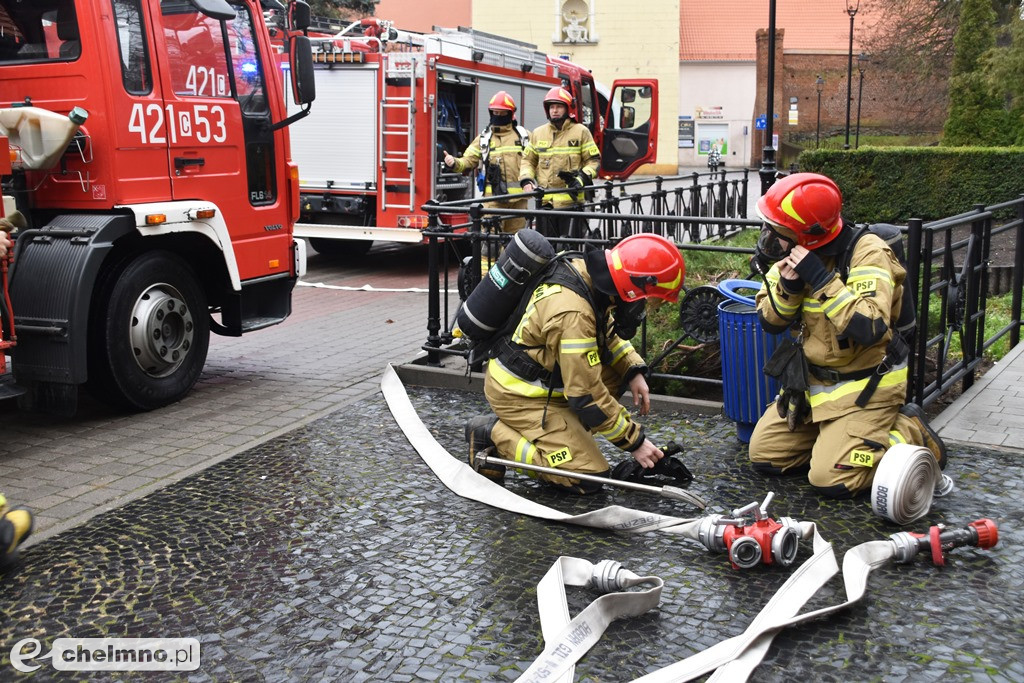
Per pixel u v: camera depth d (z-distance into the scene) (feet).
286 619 11.00
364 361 24.29
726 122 164.86
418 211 39.06
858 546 11.53
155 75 19.39
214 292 22.16
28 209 19.17
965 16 61.98
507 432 14.75
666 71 136.36
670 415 18.65
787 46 167.43
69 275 17.61
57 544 13.16
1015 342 23.48
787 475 15.14
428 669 9.87
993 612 10.71
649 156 57.11
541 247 13.85
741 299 16.12
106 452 17.16
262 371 23.31
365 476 15.57
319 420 18.90
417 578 11.93
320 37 39.78
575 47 137.28
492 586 11.68
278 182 22.97
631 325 13.78
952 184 54.13
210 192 20.84
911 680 9.41
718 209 49.62
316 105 39.96
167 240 20.77
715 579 11.73
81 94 18.42
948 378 18.97
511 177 33.04
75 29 18.29
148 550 12.92
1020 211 22.86
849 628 10.41
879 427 13.79
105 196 18.65
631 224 36.45
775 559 11.76
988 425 17.20
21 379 18.04
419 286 37.63
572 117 32.48
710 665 9.59
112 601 11.53
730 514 13.32
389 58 38.52
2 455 17.02
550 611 10.74
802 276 13.26
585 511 13.97
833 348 13.65
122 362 18.85
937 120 118.93
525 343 14.23
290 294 23.77
